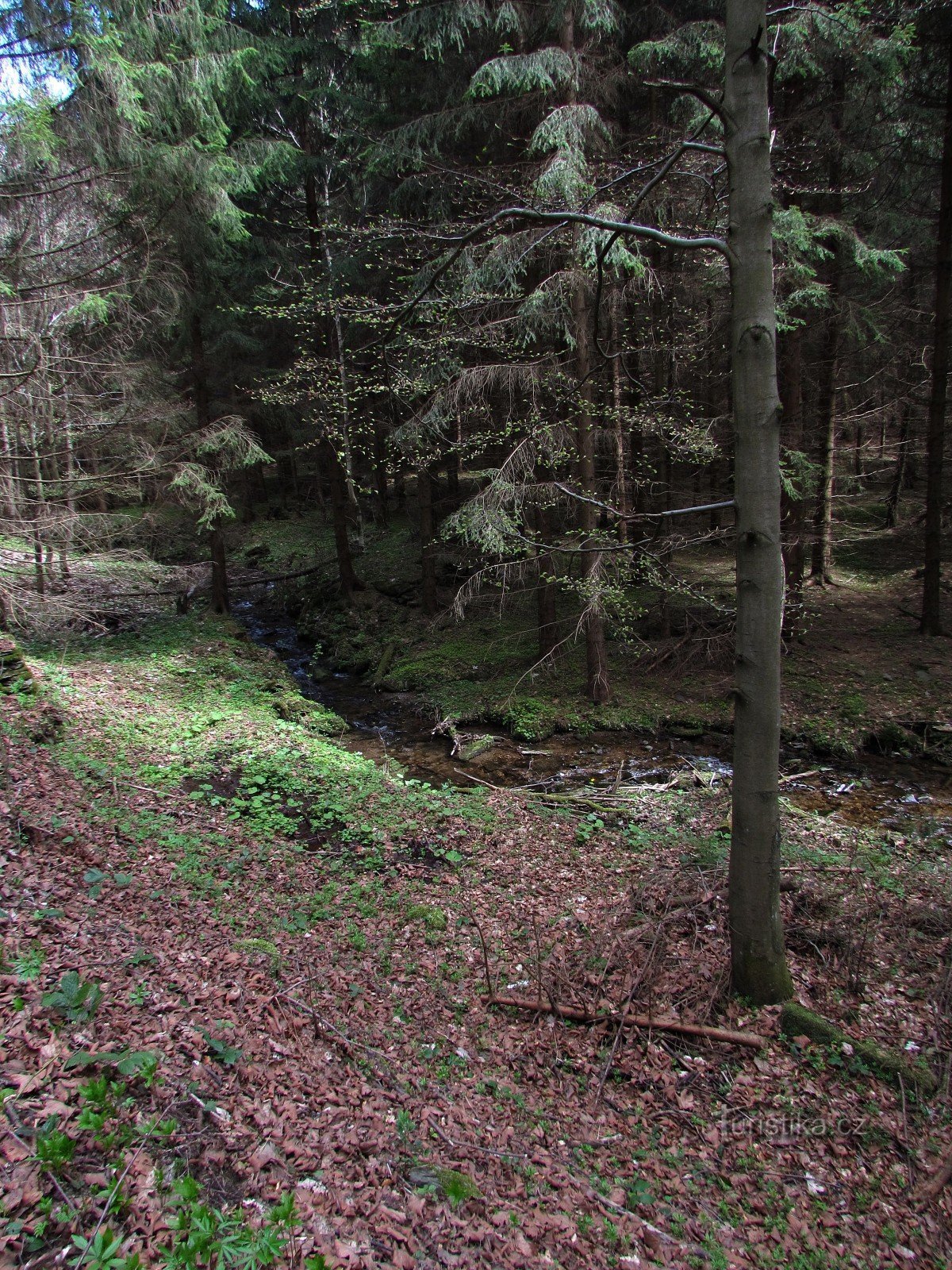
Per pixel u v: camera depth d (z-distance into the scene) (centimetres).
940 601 1595
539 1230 340
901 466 1959
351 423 1501
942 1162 408
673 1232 361
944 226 1324
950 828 893
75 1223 253
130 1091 335
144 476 1250
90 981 412
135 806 773
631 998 537
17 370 1073
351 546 2291
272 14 1407
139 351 1437
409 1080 444
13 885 516
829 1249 360
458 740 1236
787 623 1434
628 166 973
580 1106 455
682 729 1252
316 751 1053
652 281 989
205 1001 440
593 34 1061
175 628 1589
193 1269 248
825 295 1022
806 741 1188
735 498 469
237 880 672
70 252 1141
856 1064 473
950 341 1415
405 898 702
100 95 1028
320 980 527
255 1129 343
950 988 536
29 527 1083
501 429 1211
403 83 1310
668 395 1159
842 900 664
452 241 1008
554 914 682
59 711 941
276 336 1683
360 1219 310
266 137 1408
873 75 1047
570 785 1072
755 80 427
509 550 1055
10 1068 316
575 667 1456
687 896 648
